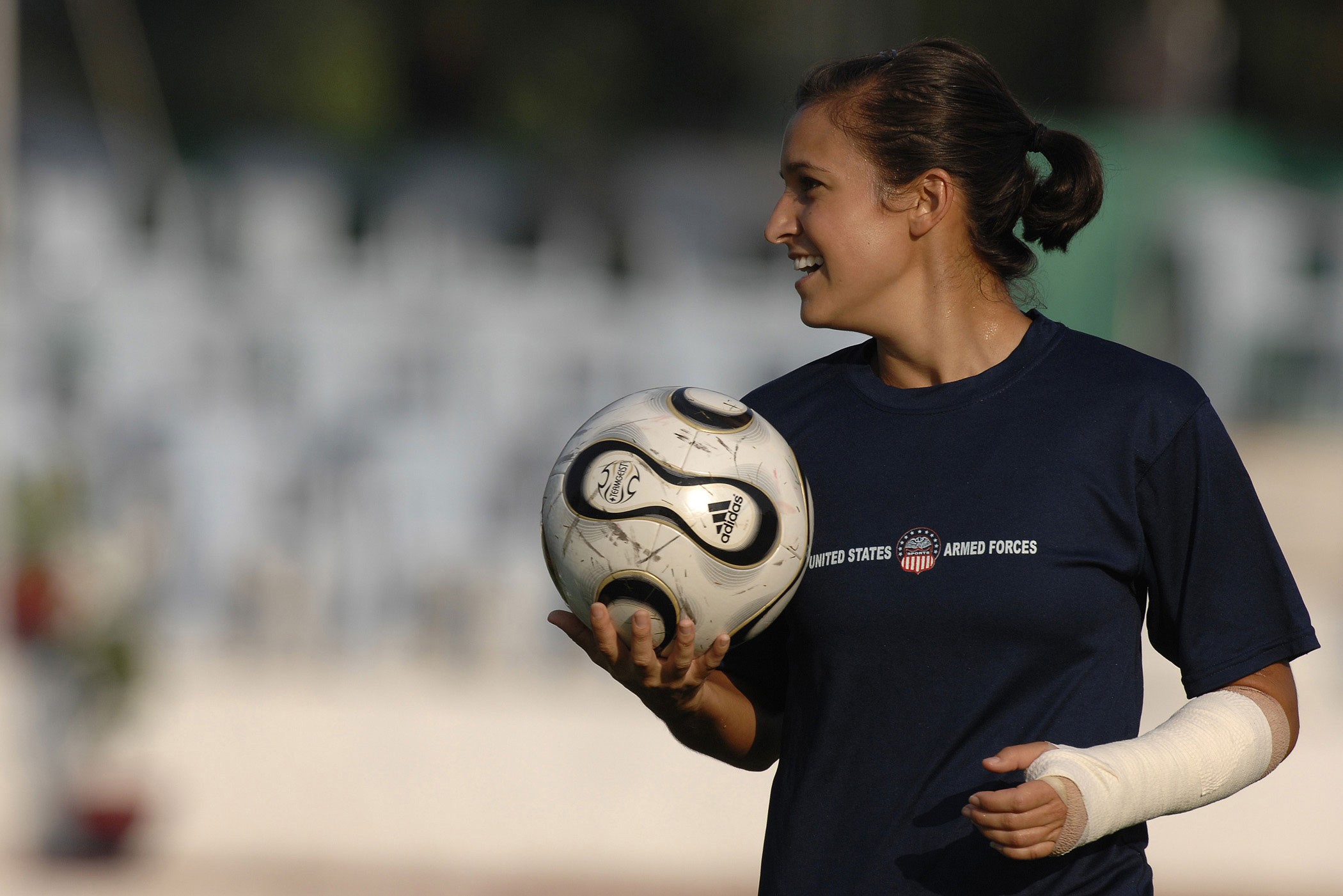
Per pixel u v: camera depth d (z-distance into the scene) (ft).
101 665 108.78
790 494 30.30
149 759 114.32
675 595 29.73
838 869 29.07
